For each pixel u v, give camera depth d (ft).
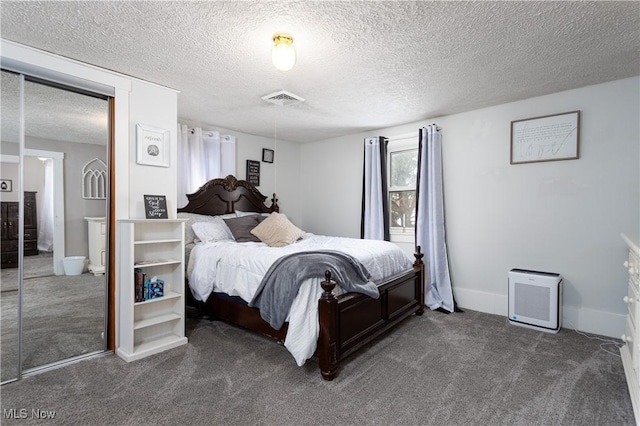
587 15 5.96
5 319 7.06
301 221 17.92
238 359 7.98
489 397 6.39
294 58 6.78
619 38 6.79
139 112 8.91
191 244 11.68
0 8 5.75
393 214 14.55
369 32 6.57
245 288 8.66
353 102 10.98
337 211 16.26
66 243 7.93
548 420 5.70
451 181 12.39
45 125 7.64
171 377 7.11
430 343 8.97
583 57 7.70
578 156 9.77
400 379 7.07
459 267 12.26
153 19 6.15
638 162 8.95
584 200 9.75
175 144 9.67
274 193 16.35
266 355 8.20
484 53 7.48
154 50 7.36
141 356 8.02
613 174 9.29
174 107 9.68
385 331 9.59
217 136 13.93
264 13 5.94
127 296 8.11
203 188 13.16
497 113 11.27
